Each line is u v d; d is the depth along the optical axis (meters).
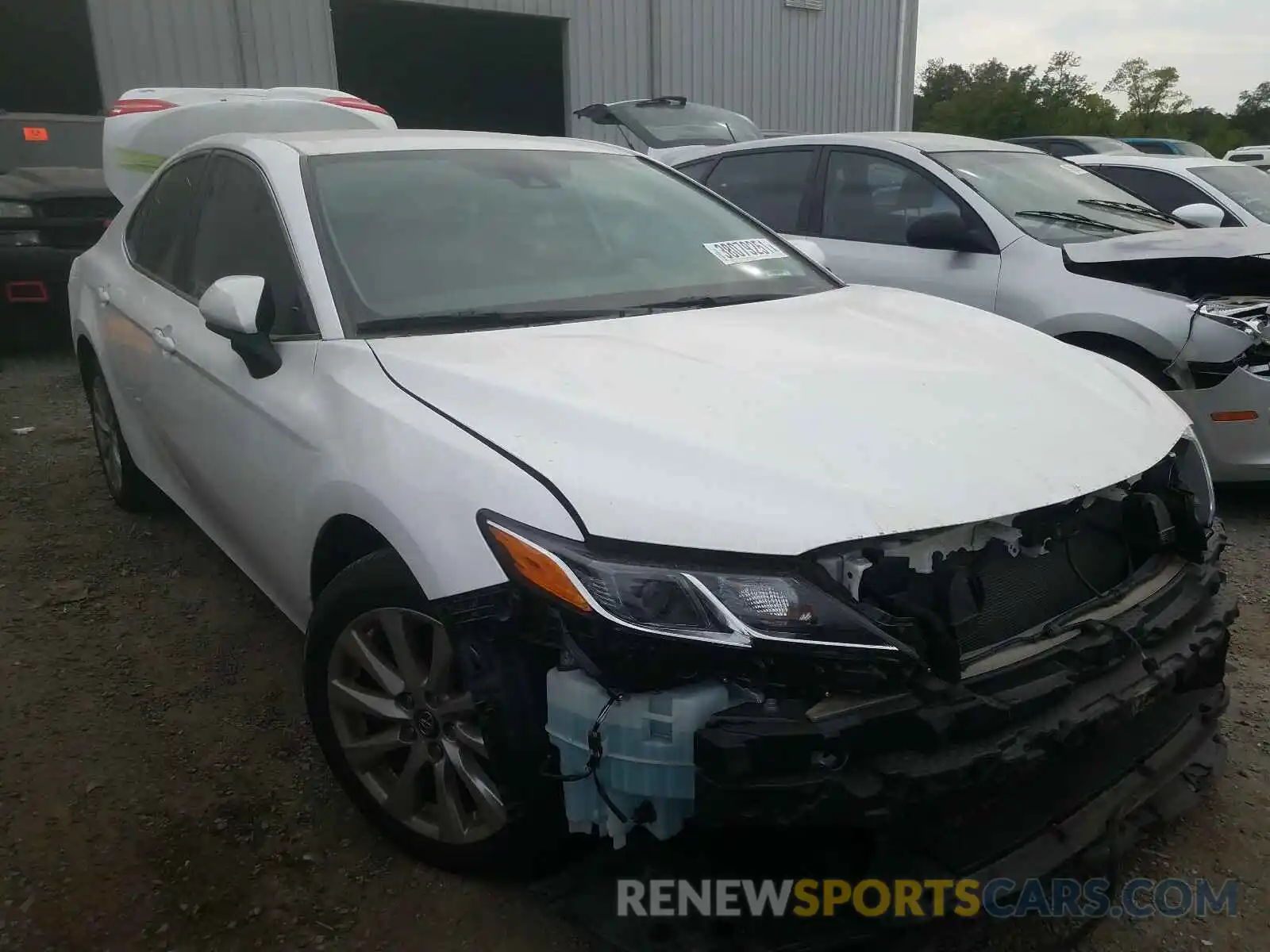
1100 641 2.06
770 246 3.47
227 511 3.12
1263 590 3.89
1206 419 4.38
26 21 13.00
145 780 2.75
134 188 6.42
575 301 2.80
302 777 2.77
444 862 2.35
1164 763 2.33
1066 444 2.16
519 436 2.06
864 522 1.82
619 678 1.81
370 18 16.72
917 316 2.99
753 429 2.01
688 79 16.56
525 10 14.66
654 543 1.82
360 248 2.76
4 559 4.08
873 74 19.28
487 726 1.98
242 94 6.79
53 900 2.33
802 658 1.76
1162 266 4.56
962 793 1.85
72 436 5.73
